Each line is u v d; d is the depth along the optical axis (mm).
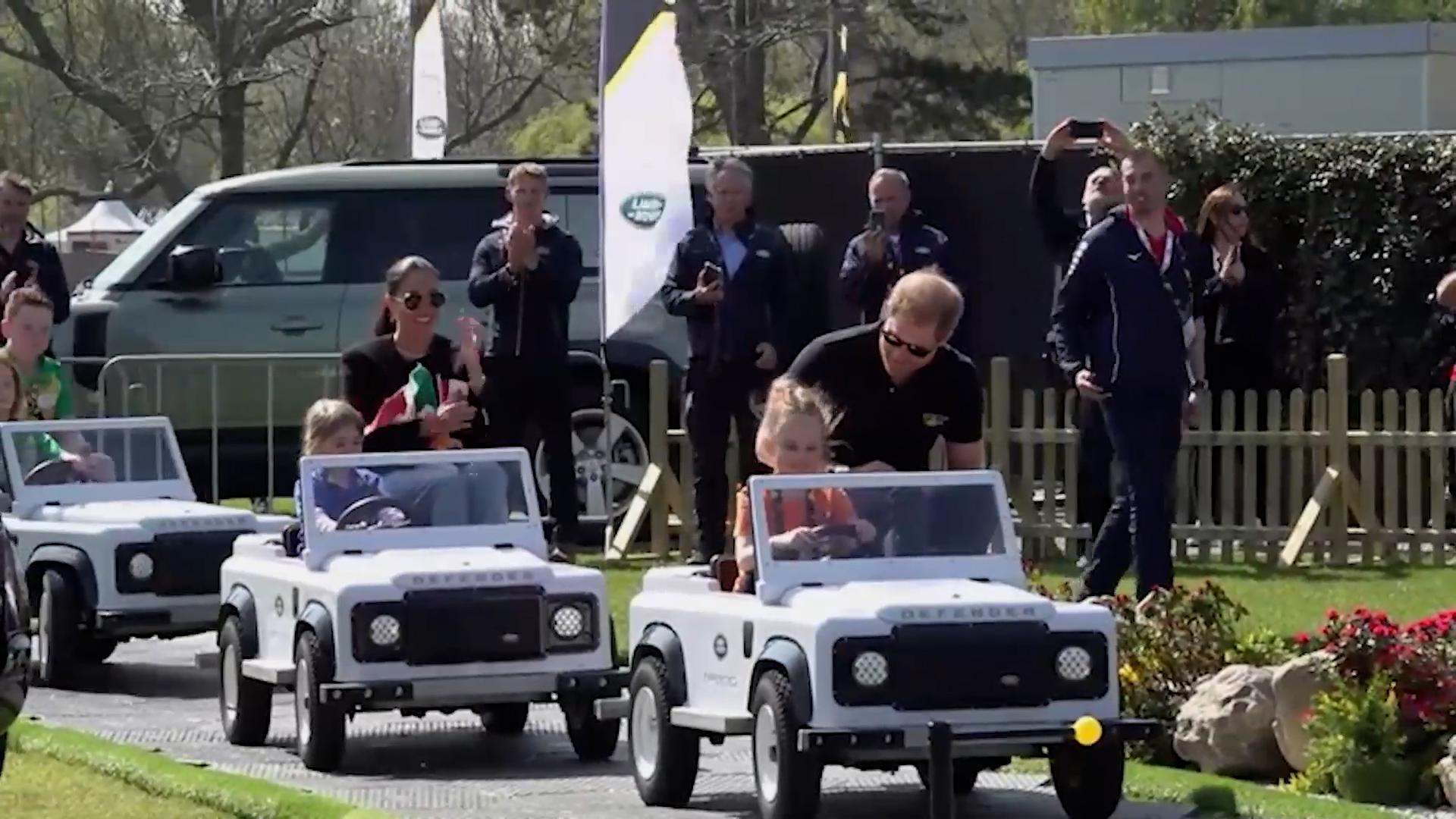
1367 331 53406
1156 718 27875
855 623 23656
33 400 40125
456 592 28531
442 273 52656
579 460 53062
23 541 37219
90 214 139875
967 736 23672
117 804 26422
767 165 57781
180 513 36656
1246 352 49625
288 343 52625
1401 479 49500
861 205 57062
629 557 50719
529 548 30938
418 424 33531
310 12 144625
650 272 46344
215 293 52906
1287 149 53625
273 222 53312
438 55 66688
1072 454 49938
